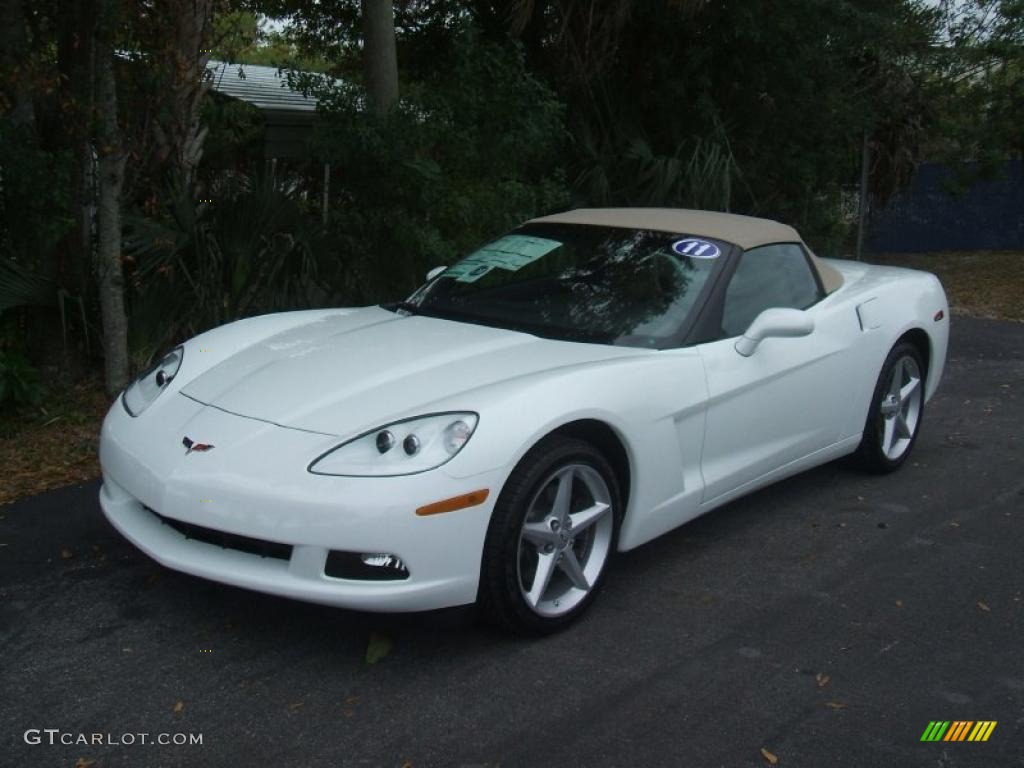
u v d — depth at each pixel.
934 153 18.06
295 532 3.14
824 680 3.34
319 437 3.32
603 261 4.62
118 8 6.12
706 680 3.32
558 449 3.45
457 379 3.61
